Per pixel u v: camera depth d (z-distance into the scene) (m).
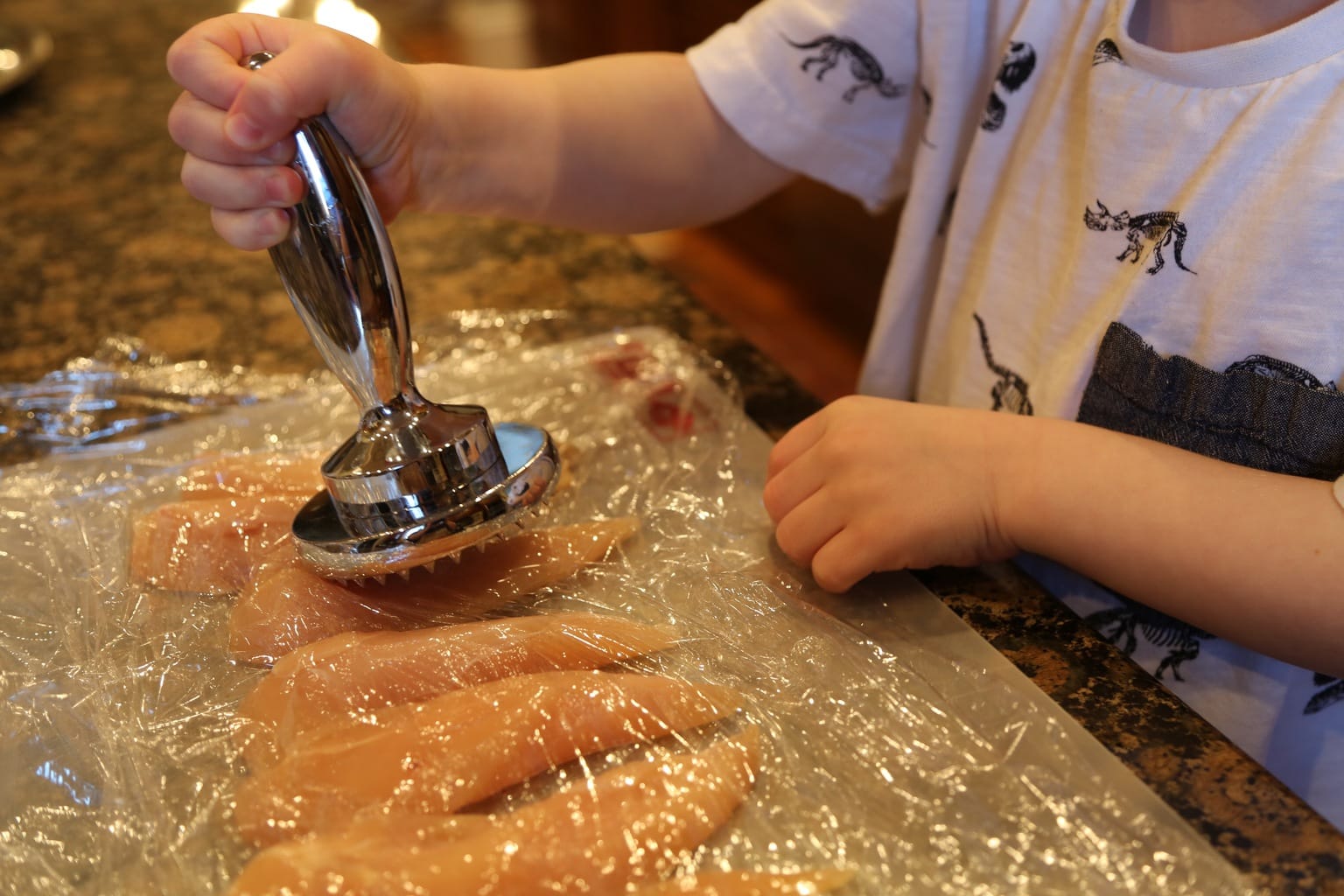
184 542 0.44
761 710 0.35
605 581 0.42
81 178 0.90
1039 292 0.56
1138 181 0.49
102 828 0.32
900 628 0.39
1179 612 0.40
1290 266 0.44
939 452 0.43
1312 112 0.44
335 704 0.35
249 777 0.34
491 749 0.32
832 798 0.32
